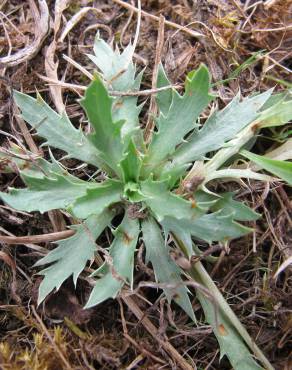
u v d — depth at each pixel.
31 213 0.23
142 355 0.22
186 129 0.21
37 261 0.22
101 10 0.27
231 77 0.25
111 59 0.23
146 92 0.22
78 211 0.19
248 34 0.27
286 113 0.22
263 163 0.21
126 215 0.21
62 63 0.26
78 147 0.22
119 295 0.21
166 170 0.22
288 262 0.21
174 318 0.22
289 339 0.22
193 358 0.22
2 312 0.23
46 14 0.26
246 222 0.23
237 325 0.21
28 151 0.23
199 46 0.26
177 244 0.22
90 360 0.22
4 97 0.25
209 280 0.22
